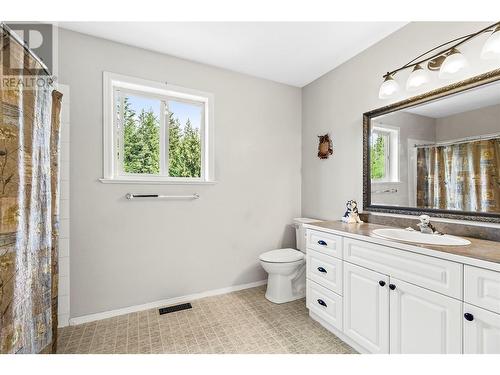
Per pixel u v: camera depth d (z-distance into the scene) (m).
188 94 2.24
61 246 1.76
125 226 1.98
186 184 2.22
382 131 1.90
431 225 1.51
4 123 0.98
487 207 1.32
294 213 2.83
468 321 0.98
